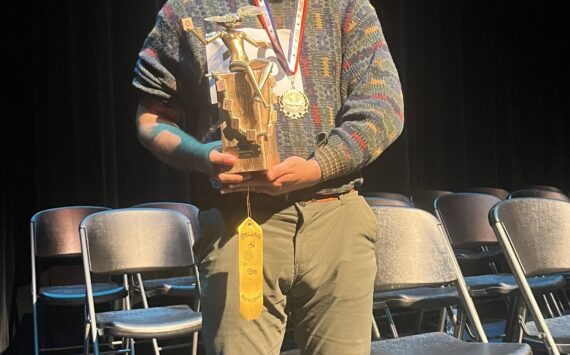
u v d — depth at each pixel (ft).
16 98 14.15
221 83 3.22
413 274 7.18
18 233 13.89
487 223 12.00
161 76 3.81
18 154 14.06
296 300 3.70
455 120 21.85
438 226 7.36
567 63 25.90
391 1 20.53
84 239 9.15
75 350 13.99
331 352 3.59
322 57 3.76
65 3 14.71
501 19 23.82
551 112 25.31
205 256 3.67
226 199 3.61
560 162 25.57
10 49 14.14
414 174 20.61
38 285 13.82
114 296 11.18
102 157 14.79
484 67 23.07
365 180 19.17
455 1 22.22
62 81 14.60
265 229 3.53
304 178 3.33
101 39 15.01
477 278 11.96
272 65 3.33
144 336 8.18
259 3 3.74
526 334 7.32
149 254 9.56
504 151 23.62
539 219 7.84
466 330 12.85
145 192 15.28
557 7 25.54
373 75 3.71
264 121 3.19
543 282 10.94
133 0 15.55
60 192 14.37
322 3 3.84
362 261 3.67
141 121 3.88
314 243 3.56
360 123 3.51
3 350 13.10
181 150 3.49
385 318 16.29
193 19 3.75
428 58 21.35
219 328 3.53
